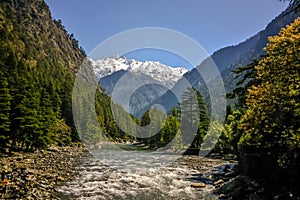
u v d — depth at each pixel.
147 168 31.08
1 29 138.62
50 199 17.05
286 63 14.06
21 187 17.77
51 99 66.88
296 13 11.93
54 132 55.09
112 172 28.14
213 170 30.38
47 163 32.25
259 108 15.64
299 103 13.55
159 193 19.92
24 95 39.97
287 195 15.04
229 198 18.19
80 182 22.89
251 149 22.38
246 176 20.05
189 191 20.52
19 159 33.16
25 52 138.25
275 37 14.89
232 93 24.69
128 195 19.25
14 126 38.47
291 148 15.46
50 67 140.62
